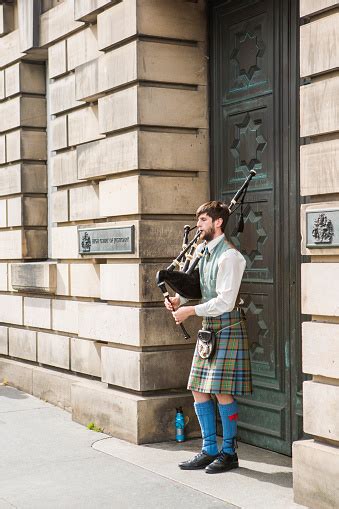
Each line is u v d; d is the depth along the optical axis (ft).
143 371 22.76
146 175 23.02
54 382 27.89
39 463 20.88
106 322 24.32
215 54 23.50
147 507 17.37
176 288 19.79
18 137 30.91
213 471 19.67
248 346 20.13
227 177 23.08
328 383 17.17
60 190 28.14
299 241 20.35
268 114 21.48
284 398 21.03
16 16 31.73
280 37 21.03
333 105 16.87
